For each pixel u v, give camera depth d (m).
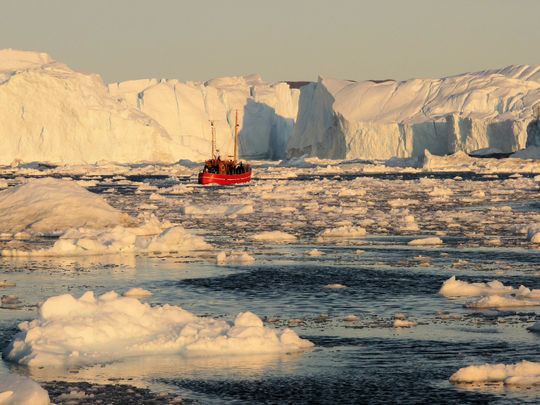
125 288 88.75
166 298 83.19
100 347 60.72
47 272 99.19
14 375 51.97
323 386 53.47
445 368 57.28
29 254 113.50
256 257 113.38
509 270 101.12
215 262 108.06
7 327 69.31
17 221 138.38
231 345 61.28
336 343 64.19
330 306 79.06
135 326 63.06
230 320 68.25
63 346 60.03
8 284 90.44
